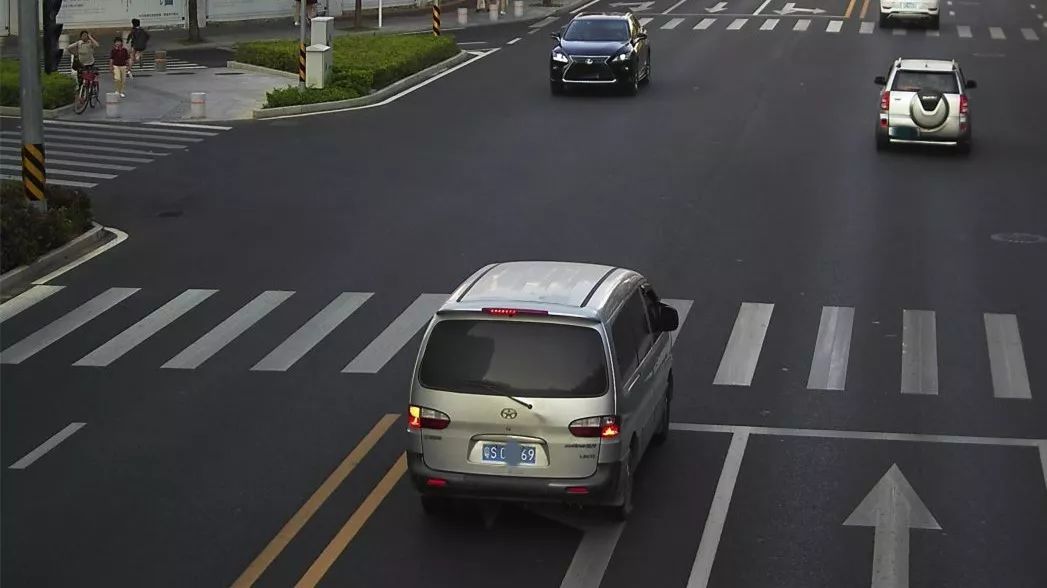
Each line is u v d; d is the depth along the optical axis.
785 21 88.62
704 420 24.88
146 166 48.88
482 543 19.53
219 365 28.39
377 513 20.66
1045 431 24.33
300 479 22.11
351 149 51.47
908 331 30.20
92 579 18.45
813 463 22.69
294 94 60.41
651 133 53.62
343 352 29.12
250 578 18.47
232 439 24.06
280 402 26.08
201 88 67.06
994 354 28.75
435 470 19.23
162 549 19.42
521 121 56.56
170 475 22.33
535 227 39.66
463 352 19.22
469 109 59.69
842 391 26.48
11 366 28.53
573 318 19.11
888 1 83.75
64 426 24.81
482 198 43.34
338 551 19.30
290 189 45.00
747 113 57.62
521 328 19.20
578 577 18.41
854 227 39.34
